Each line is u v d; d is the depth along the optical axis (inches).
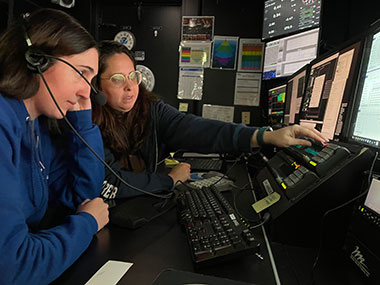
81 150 30.7
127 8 91.7
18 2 79.5
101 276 18.5
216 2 85.7
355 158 22.4
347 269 20.5
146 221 27.5
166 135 52.5
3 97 20.2
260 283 18.1
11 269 16.4
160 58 92.2
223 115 88.9
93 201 27.2
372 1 51.6
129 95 45.1
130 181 36.8
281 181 28.7
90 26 91.5
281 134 33.8
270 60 70.7
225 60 87.4
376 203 19.4
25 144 22.9
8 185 17.5
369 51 24.9
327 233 23.1
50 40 20.6
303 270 20.2
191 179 46.3
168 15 90.8
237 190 39.7
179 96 91.0
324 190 22.9
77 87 22.4
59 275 18.5
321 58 37.7
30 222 26.4
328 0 62.8
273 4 66.9
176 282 16.1
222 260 19.8
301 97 47.5
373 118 23.1
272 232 24.2
